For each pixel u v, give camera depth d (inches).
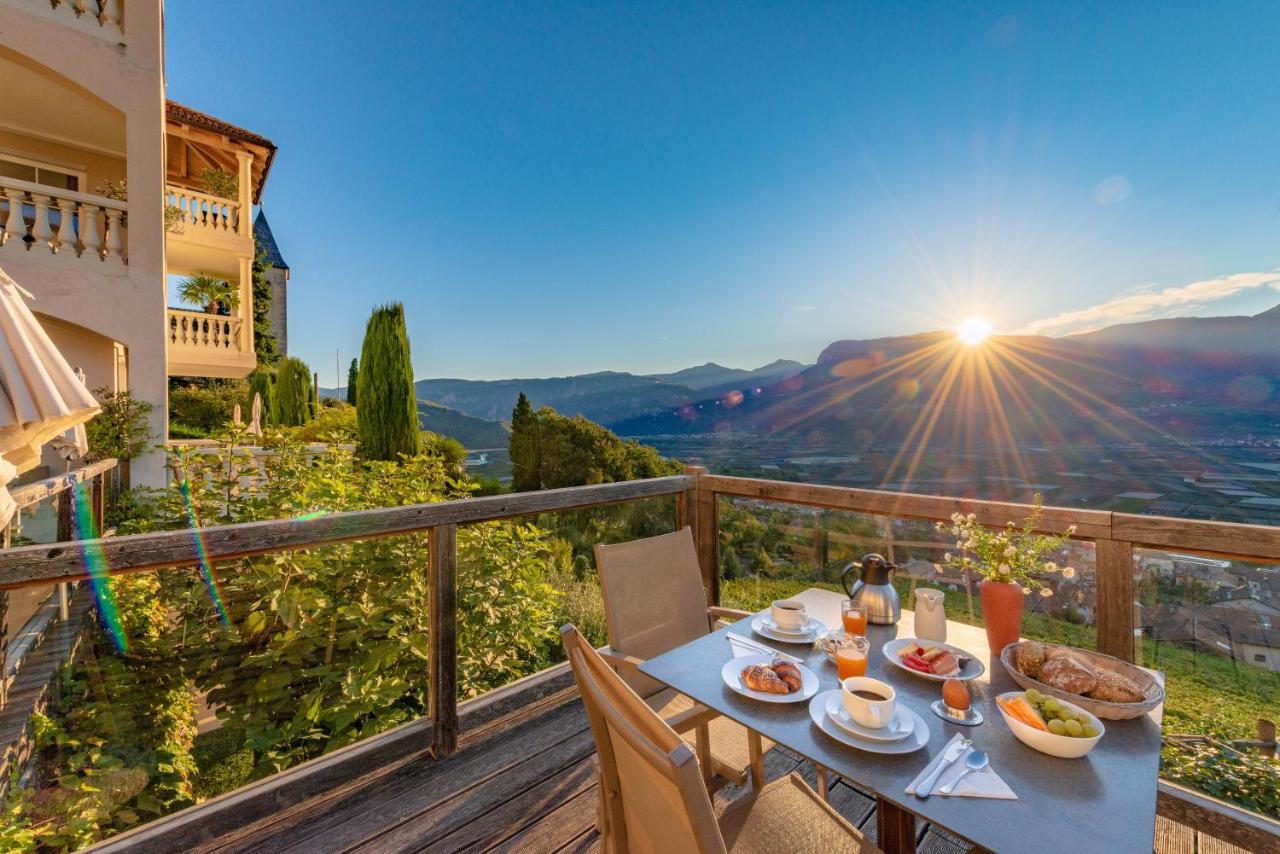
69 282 232.2
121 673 83.4
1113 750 42.1
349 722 90.3
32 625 84.7
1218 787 69.6
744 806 52.6
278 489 151.0
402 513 82.0
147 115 248.1
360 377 343.0
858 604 64.2
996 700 46.4
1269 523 69.4
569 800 76.6
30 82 266.4
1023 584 64.2
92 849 62.6
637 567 83.4
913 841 46.6
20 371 88.2
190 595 87.8
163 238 252.1
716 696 50.9
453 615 88.3
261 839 68.5
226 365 371.2
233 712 86.0
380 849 67.3
